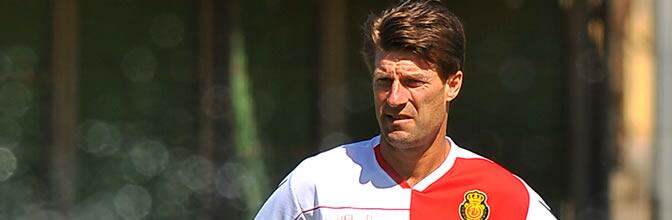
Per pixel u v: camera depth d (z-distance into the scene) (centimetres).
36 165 2452
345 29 2533
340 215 1192
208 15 2494
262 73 2520
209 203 2517
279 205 1217
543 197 2600
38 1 2433
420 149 1186
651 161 2494
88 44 2459
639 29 2547
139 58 2480
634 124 2561
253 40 2511
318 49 2528
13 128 2436
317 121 2538
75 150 2462
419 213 1191
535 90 2591
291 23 2522
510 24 2578
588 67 2578
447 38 1147
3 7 2417
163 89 2494
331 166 1215
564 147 2602
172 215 2511
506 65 2583
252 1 2508
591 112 2586
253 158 2527
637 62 2550
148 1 2481
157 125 2497
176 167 2508
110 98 2477
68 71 2444
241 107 2516
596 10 2573
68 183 2459
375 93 1165
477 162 1221
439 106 1168
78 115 2461
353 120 2542
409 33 1134
